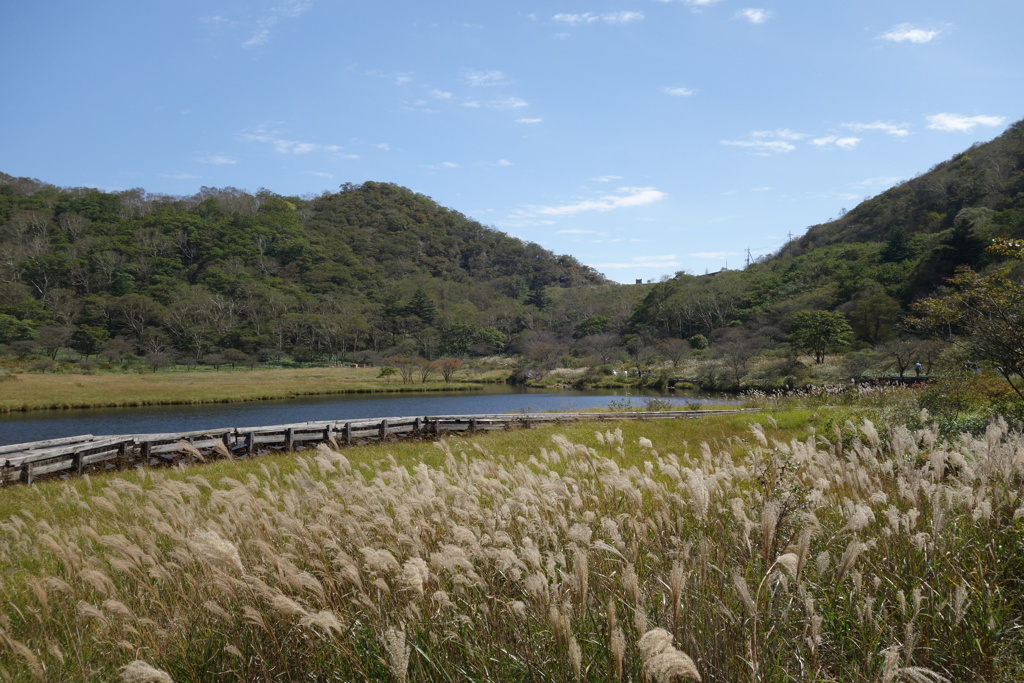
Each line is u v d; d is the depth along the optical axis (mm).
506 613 3467
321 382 57875
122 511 6613
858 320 56312
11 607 4738
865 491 4668
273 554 3561
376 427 18438
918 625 3295
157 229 111562
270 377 61656
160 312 78875
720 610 3113
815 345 50812
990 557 3838
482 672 3219
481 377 67688
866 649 3059
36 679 3820
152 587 4184
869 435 5145
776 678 2844
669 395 46844
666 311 85750
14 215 106625
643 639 2295
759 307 78188
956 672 3162
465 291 120625
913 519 3920
